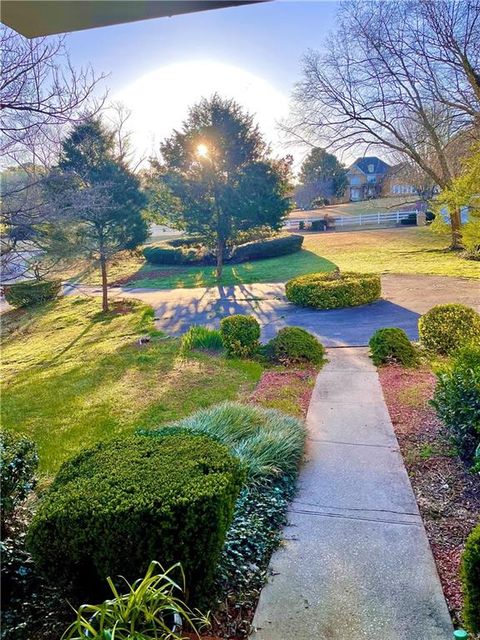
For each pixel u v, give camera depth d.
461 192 9.96
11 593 2.24
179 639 1.70
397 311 9.70
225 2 1.70
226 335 7.22
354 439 4.09
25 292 13.76
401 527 2.82
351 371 6.11
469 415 3.38
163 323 10.51
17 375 7.64
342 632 2.10
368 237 23.81
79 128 10.93
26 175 7.30
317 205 39.84
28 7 1.67
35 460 2.84
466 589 1.89
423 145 17.14
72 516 2.04
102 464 2.41
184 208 16.64
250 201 16.41
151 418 5.10
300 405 5.00
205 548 2.08
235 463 2.46
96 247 12.46
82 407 5.64
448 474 3.37
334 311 10.18
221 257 17.09
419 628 2.10
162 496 2.07
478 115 13.06
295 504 3.15
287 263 18.48
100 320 11.70
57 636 2.03
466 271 13.38
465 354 4.29
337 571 2.48
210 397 5.57
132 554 2.04
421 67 14.49
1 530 2.45
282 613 2.22
